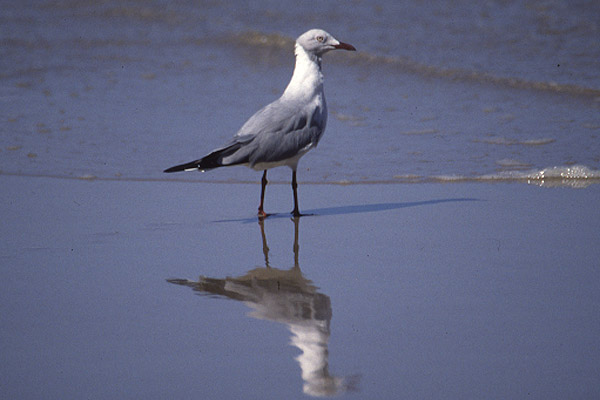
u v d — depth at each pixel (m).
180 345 7.56
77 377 6.98
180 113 18.39
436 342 7.46
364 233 11.10
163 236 11.18
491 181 13.58
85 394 6.69
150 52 24.62
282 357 7.26
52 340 7.74
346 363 7.12
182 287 9.14
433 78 20.89
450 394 6.52
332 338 7.64
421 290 8.80
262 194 12.16
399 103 18.95
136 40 25.98
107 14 29.16
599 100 18.42
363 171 14.41
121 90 20.50
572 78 19.86
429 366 6.99
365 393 6.59
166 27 27.45
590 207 11.80
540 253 9.88
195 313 8.35
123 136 16.69
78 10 29.61
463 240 10.56
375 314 8.18
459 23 25.09
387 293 8.77
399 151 15.45
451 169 14.28
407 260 9.87
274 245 10.70
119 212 12.32
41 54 24.30
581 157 14.45
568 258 9.63
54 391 6.75
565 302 8.27
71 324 8.11
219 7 29.19
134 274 9.62
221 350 7.43
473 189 13.16
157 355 7.37
